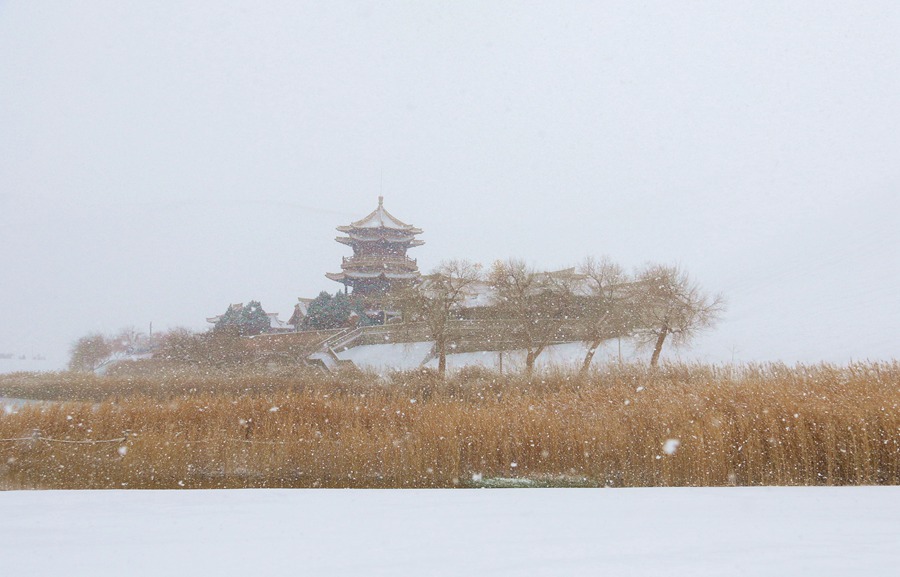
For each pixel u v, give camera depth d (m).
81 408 14.91
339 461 12.58
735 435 11.27
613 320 35.06
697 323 34.09
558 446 12.23
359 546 2.86
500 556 2.58
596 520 3.62
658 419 11.98
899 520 3.56
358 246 72.56
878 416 10.91
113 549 2.84
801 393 12.65
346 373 28.80
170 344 42.47
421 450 12.33
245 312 58.75
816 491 5.32
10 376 33.72
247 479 12.51
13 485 11.92
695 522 3.52
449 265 39.12
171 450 12.62
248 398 16.00
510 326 35.84
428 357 38.16
